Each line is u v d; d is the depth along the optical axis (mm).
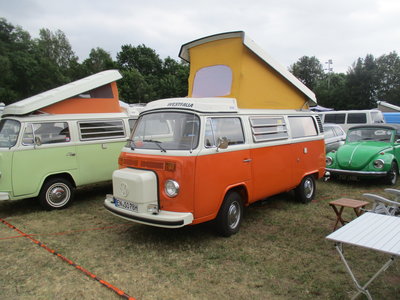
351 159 8336
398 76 47031
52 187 6699
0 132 6641
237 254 4445
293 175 6359
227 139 4645
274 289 3572
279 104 6406
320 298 3373
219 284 3705
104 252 4637
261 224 5641
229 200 4941
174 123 4730
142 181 4348
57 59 60562
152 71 57906
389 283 3615
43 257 4531
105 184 9188
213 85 5852
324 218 5914
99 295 3557
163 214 4355
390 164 8102
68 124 6844
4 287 3756
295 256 4371
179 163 4316
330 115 16281
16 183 6160
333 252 4469
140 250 4652
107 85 7605
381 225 3273
